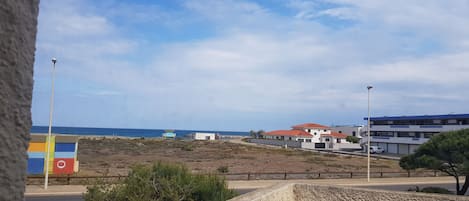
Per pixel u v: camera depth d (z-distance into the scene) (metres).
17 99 0.92
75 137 27.88
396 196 10.30
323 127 101.44
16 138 0.92
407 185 28.86
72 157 27.52
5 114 0.89
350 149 83.75
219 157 51.12
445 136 21.33
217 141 102.56
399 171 37.75
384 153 73.50
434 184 29.92
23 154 0.93
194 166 37.06
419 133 68.19
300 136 93.31
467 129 21.58
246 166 40.25
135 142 80.31
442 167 21.05
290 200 10.88
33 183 23.50
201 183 11.55
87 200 11.18
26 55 0.95
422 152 21.88
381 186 27.83
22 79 0.94
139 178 11.22
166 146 72.38
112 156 47.69
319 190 10.99
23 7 0.95
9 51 0.91
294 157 55.34
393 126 74.69
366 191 10.56
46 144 26.64
